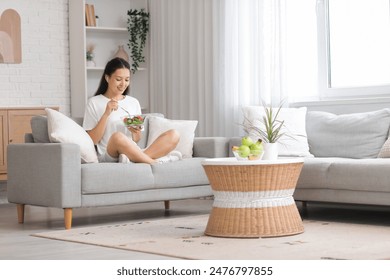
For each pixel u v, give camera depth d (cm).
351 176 710
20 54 966
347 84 876
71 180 711
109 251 612
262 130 803
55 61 990
